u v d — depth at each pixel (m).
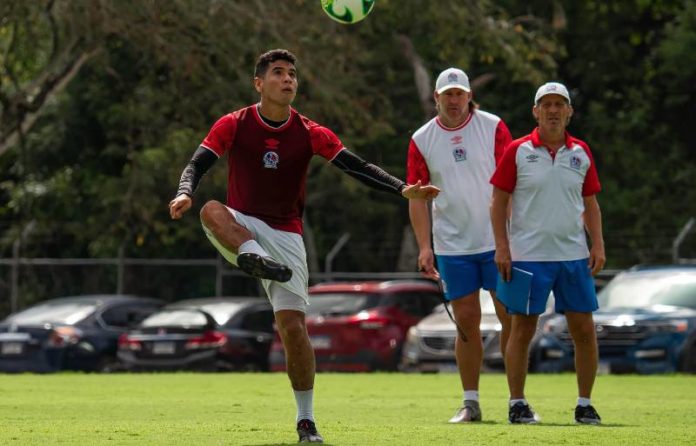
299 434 28.09
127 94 116.06
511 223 35.31
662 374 72.69
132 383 60.72
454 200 37.19
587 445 27.55
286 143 29.00
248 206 28.98
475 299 37.12
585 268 35.12
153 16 98.00
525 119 137.75
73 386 57.44
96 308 95.25
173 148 109.12
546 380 61.53
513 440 28.45
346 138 115.12
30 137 134.50
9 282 114.94
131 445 26.95
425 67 136.38
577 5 141.00
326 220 135.75
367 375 69.12
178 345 89.75
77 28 97.88
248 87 106.38
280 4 101.12
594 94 145.12
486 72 139.12
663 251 110.12
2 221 141.88
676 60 133.75
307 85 105.69
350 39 106.06
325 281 115.69
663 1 141.88
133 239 128.88
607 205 131.88
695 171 135.88
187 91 107.88
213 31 100.06
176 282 117.69
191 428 31.64
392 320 85.19
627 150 137.12
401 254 128.75
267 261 26.84
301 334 28.31
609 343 74.38
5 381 63.25
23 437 28.95
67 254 131.62
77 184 135.00
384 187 28.92
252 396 49.25
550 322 75.69
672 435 29.86
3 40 111.25
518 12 140.38
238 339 90.19
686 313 74.75
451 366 79.81
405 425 33.50
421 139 37.62
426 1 110.56
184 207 27.64
